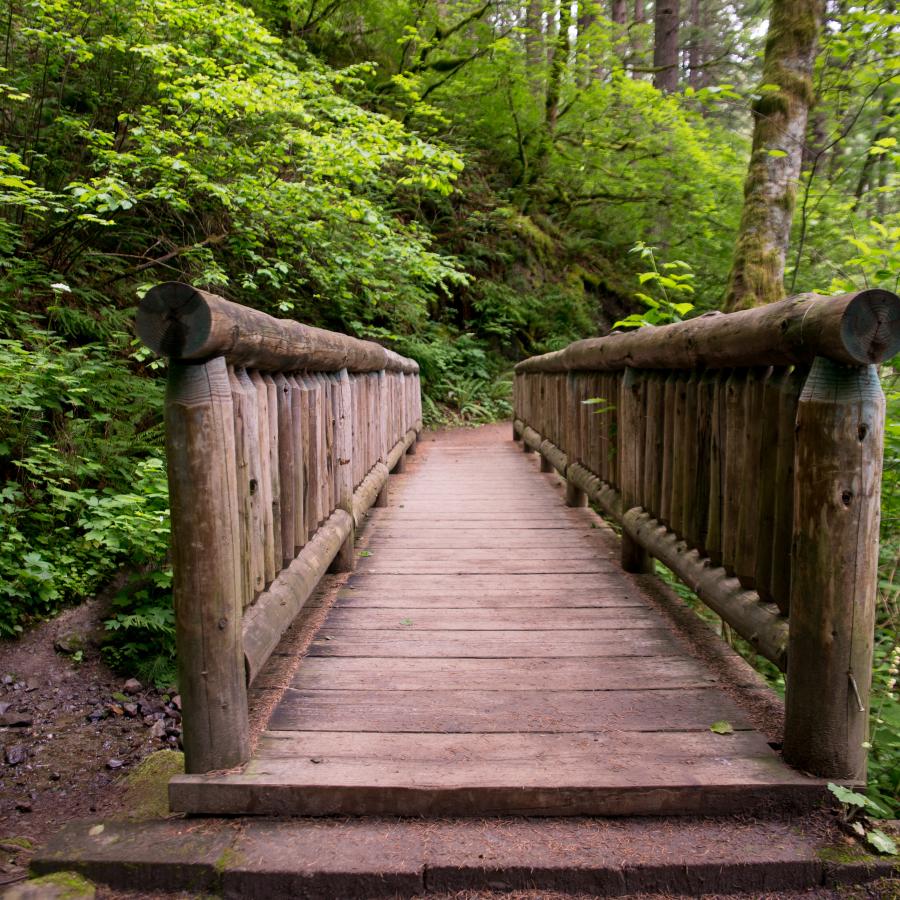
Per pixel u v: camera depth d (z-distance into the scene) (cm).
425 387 1141
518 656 279
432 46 1260
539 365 707
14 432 407
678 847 174
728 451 247
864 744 188
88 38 633
